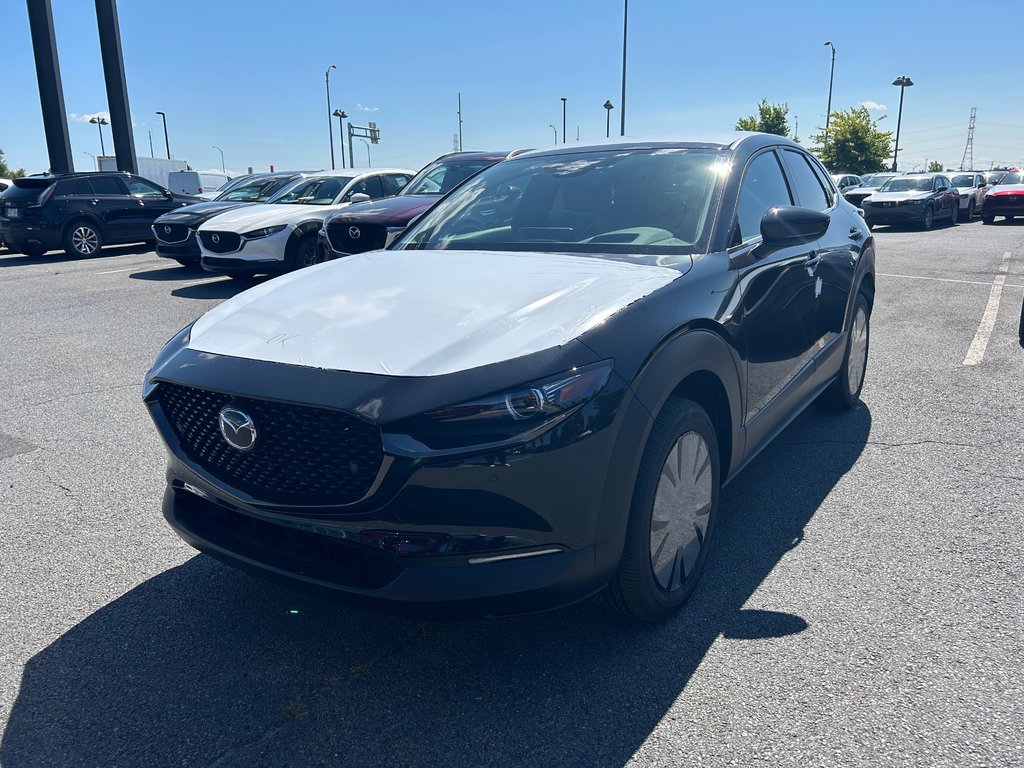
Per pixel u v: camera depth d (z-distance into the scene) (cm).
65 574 321
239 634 279
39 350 712
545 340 233
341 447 223
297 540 240
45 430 496
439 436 215
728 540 340
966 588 297
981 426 475
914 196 2058
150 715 238
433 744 223
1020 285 1021
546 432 220
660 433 255
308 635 278
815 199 448
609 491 236
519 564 225
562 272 286
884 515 361
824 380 435
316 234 1024
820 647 262
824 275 410
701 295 282
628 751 219
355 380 225
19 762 219
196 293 1022
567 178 374
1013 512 360
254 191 1305
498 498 218
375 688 249
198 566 328
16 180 1503
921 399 530
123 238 1569
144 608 296
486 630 279
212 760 219
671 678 249
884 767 210
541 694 243
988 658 255
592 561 235
